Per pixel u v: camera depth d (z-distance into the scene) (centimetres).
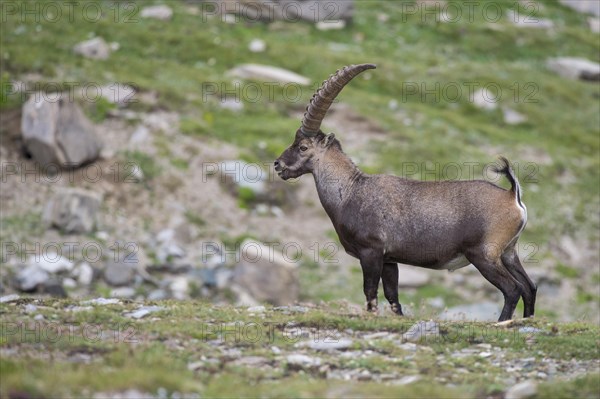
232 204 9812
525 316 4359
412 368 3531
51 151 9569
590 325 4244
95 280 8231
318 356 3644
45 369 3180
